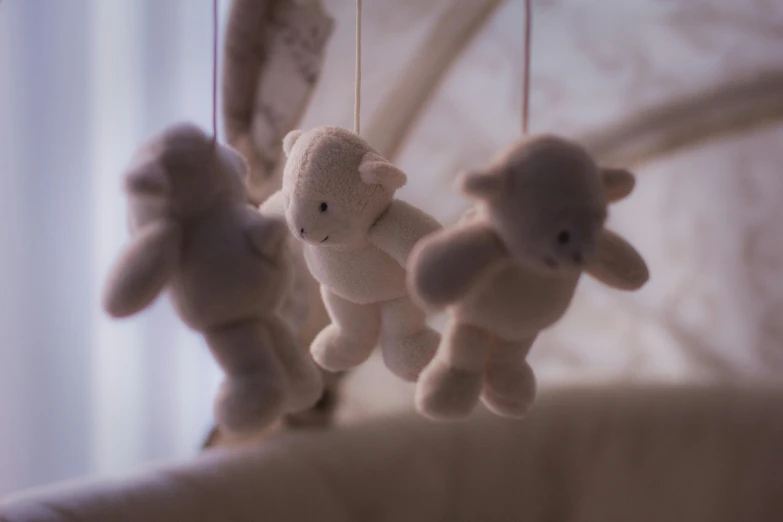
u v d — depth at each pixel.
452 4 0.82
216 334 0.51
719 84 0.98
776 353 1.16
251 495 0.69
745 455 0.95
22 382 0.96
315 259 0.52
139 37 0.93
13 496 0.64
